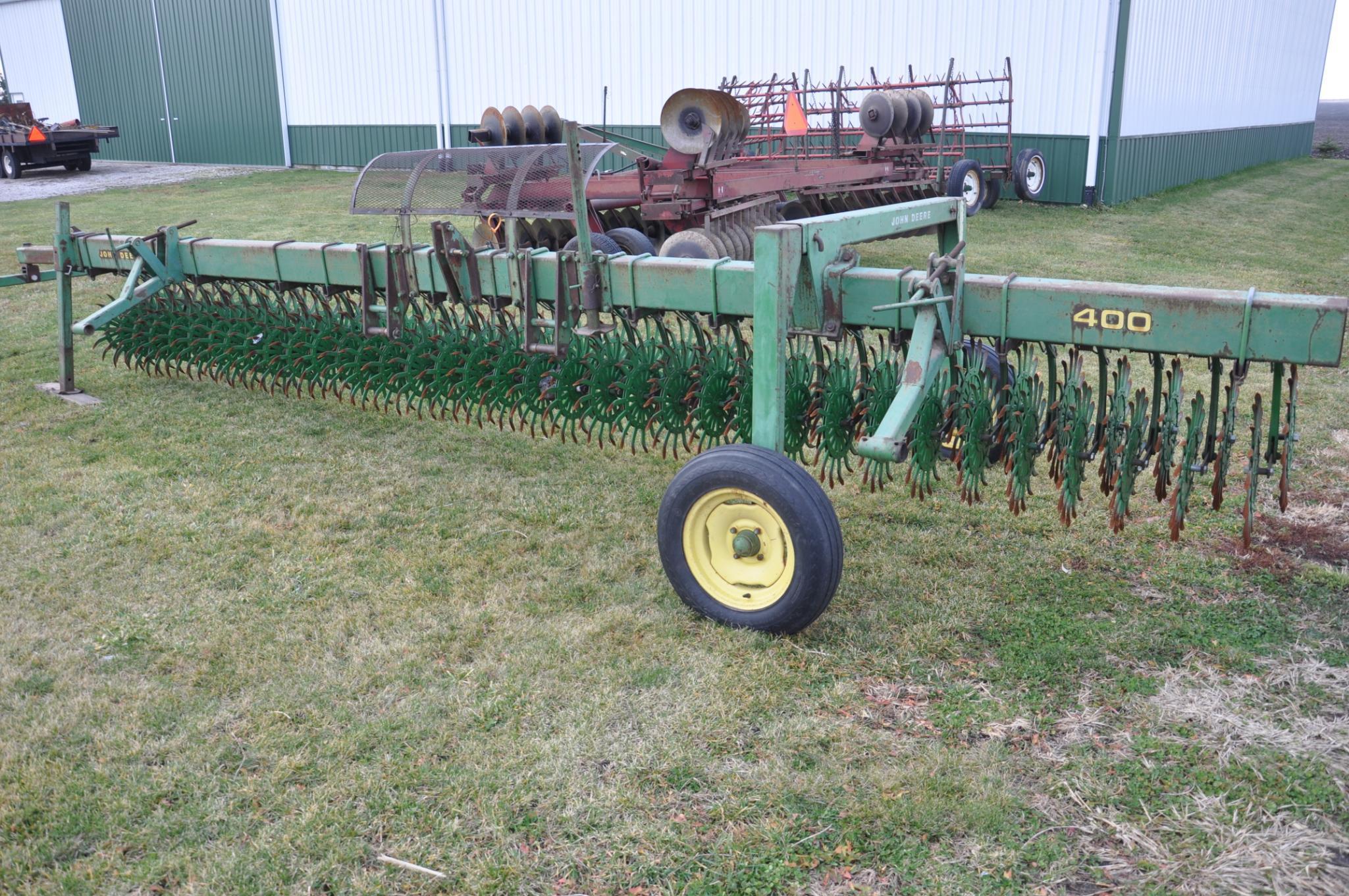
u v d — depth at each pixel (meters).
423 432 5.85
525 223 8.85
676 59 17.33
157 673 3.37
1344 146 32.84
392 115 21.95
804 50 16.11
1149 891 2.41
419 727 3.05
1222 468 3.29
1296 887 2.41
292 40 23.20
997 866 2.50
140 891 2.45
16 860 2.55
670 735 3.02
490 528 4.54
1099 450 3.80
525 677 3.32
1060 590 3.88
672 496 3.63
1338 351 2.94
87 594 3.91
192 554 4.26
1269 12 21.17
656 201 9.19
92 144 24.56
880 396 3.98
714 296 3.93
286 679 3.32
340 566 4.16
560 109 19.08
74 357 7.09
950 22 14.87
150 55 26.80
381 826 2.65
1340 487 4.83
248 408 6.28
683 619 3.71
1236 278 9.73
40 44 30.22
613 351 4.53
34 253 6.50
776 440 3.54
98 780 2.83
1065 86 14.35
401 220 4.83
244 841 2.61
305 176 22.36
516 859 2.53
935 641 3.51
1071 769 2.85
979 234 12.34
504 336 4.89
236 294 6.91
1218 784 2.77
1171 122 16.53
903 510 4.64
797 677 3.32
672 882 2.46
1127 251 11.16
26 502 4.82
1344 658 3.36
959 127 14.01
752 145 14.91
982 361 4.20
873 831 2.62
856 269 3.59
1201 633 3.54
